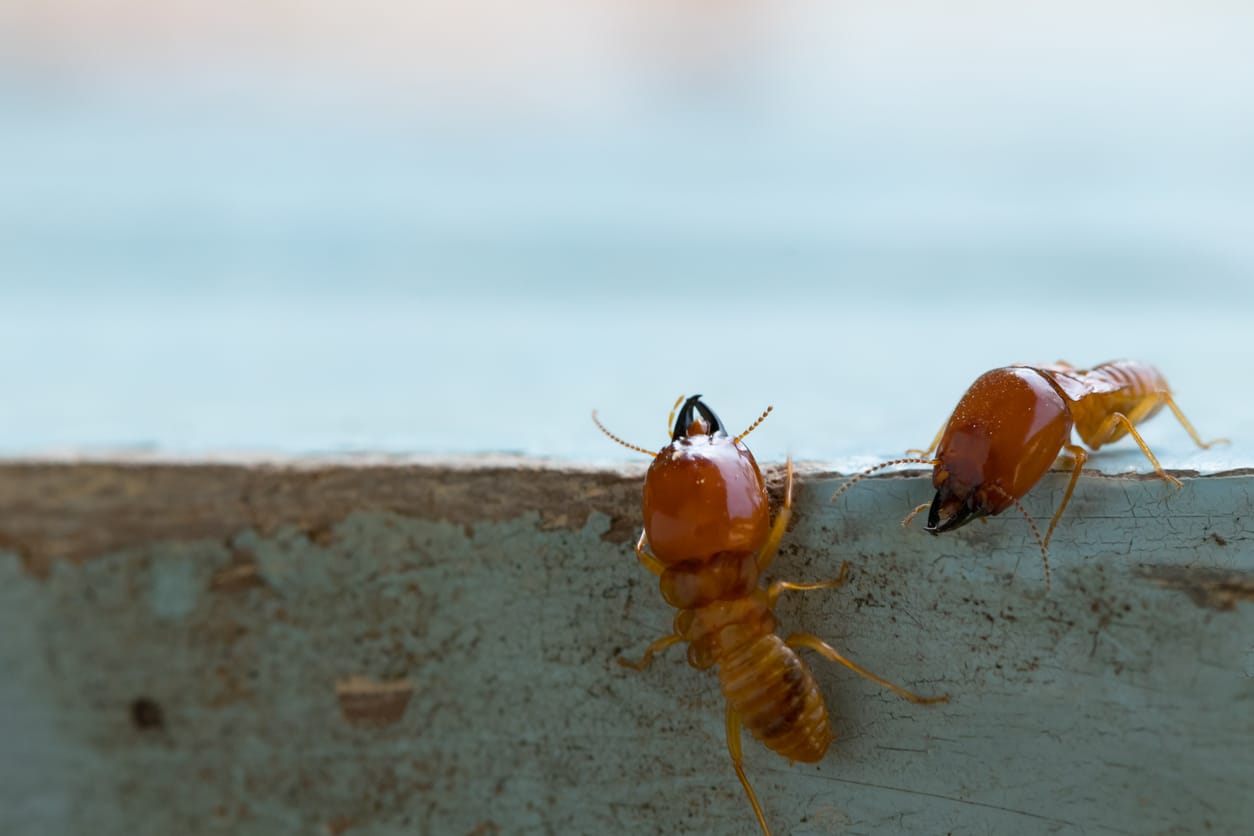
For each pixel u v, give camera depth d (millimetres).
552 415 118
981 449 99
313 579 105
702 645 101
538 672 105
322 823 106
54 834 107
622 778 104
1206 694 101
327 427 115
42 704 107
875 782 103
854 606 103
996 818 102
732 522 99
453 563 105
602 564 104
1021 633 102
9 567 106
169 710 106
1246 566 101
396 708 105
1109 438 103
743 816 104
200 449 107
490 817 105
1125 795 102
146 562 106
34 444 109
